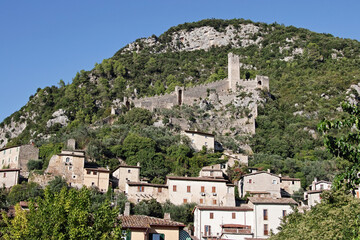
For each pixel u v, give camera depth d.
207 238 91.25
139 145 151.75
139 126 184.00
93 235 47.75
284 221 69.38
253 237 90.50
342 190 60.09
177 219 104.31
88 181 126.88
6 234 48.72
